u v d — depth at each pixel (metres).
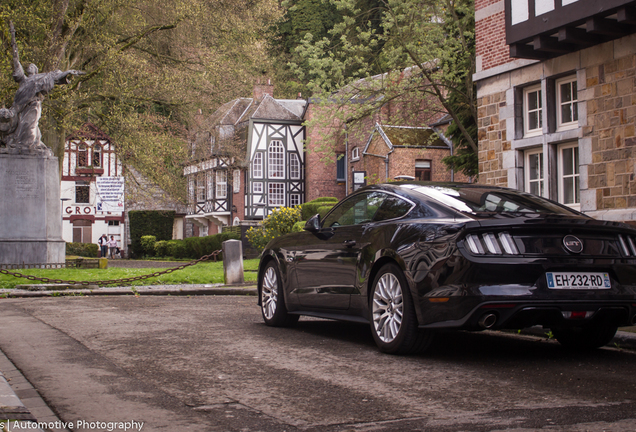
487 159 12.77
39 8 21.45
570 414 3.58
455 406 3.79
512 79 12.09
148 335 6.65
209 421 3.49
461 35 21.08
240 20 24.08
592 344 5.82
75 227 50.91
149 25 23.86
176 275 15.38
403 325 5.34
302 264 6.88
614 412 3.62
